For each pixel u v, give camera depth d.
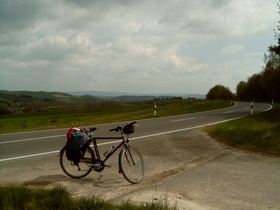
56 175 5.33
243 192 4.22
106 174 5.43
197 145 8.45
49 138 10.47
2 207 3.40
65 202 3.49
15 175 5.32
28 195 3.70
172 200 3.83
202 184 4.62
